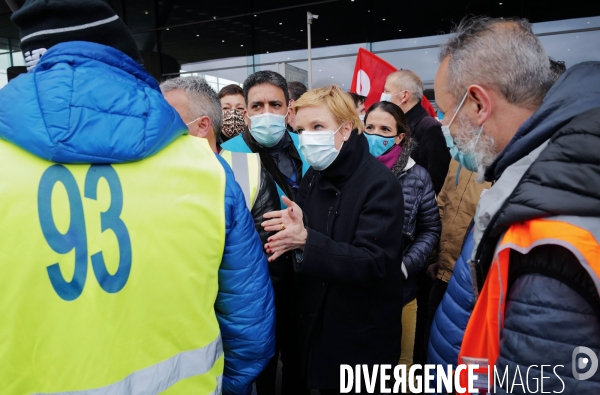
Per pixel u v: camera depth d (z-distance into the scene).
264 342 1.27
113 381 0.93
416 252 2.40
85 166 0.94
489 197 0.92
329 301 1.70
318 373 1.73
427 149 3.30
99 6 1.04
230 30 10.31
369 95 4.45
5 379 0.88
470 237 1.27
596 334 0.72
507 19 1.01
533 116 0.89
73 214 0.91
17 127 0.87
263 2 9.90
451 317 1.26
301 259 1.60
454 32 1.09
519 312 0.79
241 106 3.49
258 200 1.94
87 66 0.96
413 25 8.75
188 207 1.04
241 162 1.96
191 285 1.04
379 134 2.55
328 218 1.77
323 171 1.81
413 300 2.39
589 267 0.71
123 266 0.94
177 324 1.03
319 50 9.66
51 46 1.04
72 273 0.90
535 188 0.80
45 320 0.89
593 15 7.30
